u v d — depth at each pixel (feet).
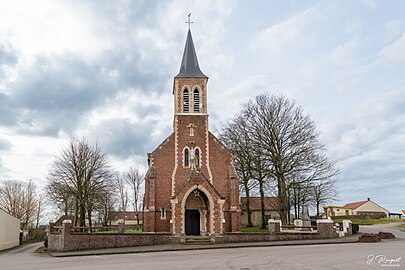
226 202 134.31
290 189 147.84
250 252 83.15
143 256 83.10
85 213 177.06
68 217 184.85
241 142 157.38
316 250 82.07
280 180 144.05
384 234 118.32
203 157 138.10
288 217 144.46
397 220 223.30
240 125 160.04
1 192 244.83
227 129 165.07
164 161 136.46
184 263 65.98
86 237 103.24
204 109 143.23
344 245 94.58
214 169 137.39
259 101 215.51
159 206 131.64
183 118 141.38
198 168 126.11
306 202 153.58
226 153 139.74
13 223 152.15
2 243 131.85
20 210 241.14
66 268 65.21
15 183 248.73
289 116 151.33
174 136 139.44
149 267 62.03
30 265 73.36
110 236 106.01
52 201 175.42
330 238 115.44
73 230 121.39
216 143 140.36
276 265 59.77
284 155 145.69
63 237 100.58
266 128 150.92
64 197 169.89
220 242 111.45
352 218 264.11
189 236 118.32
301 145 146.72
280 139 148.15
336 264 59.11
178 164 136.67
